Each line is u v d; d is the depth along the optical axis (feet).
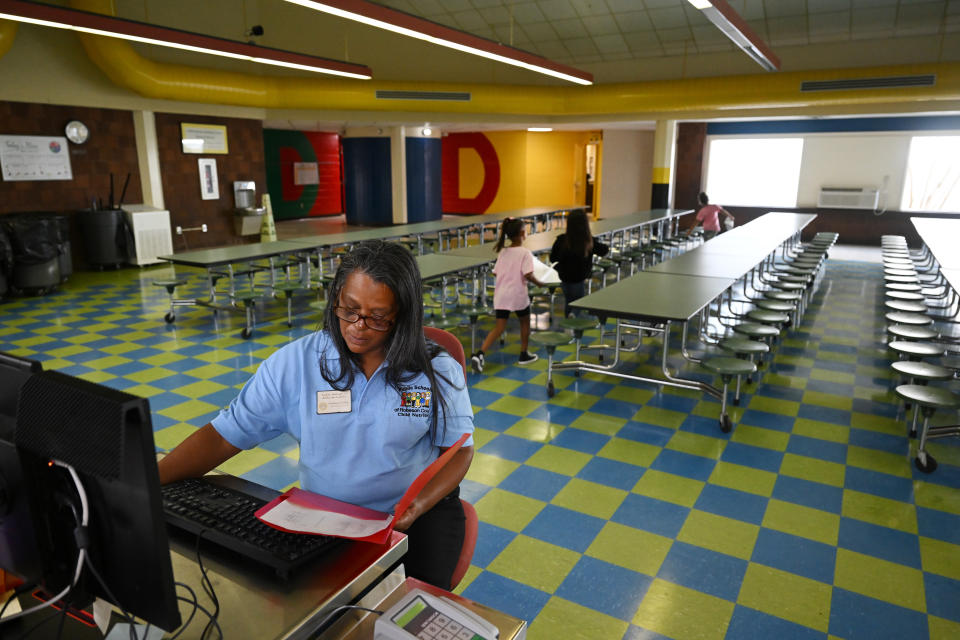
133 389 15.62
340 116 41.39
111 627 3.68
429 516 5.54
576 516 10.09
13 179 28.96
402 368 4.63
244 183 39.04
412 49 40.93
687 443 12.76
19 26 27.96
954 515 10.13
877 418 14.05
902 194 43.19
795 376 16.88
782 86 33.42
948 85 29.94
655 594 8.25
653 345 19.72
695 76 38.91
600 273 30.63
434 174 55.21
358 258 4.40
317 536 4.03
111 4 27.71
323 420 4.66
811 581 8.51
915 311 17.53
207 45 20.84
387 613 3.59
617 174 57.31
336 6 14.29
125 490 2.72
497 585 8.41
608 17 35.27
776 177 47.42
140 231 32.24
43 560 3.20
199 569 3.91
